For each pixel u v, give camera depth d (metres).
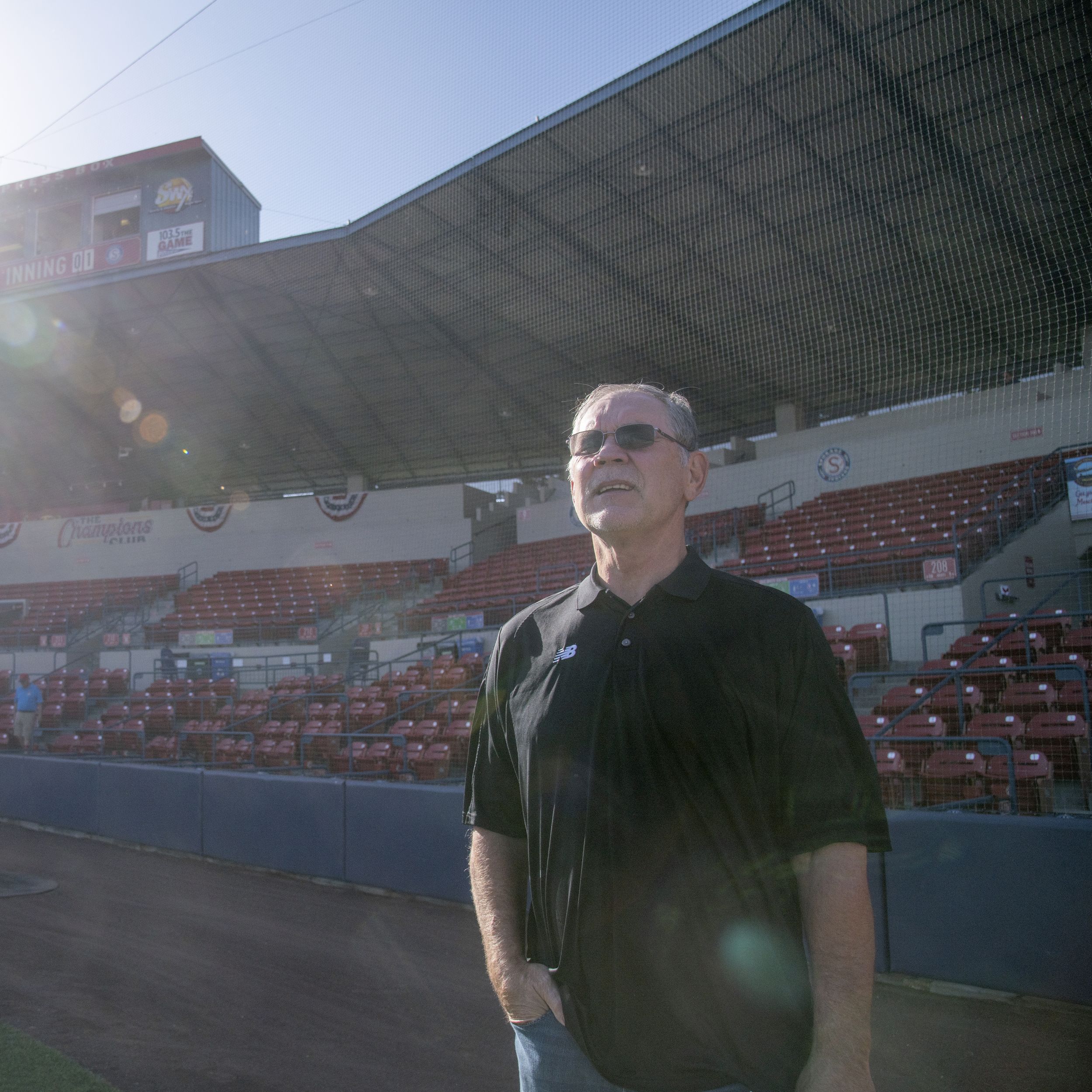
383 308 17.06
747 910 1.26
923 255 13.67
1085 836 4.11
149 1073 3.55
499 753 1.60
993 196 12.56
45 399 21.38
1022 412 14.81
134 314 17.95
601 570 1.57
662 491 1.51
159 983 4.65
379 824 6.82
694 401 18.48
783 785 1.31
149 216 18.27
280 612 19.55
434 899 6.41
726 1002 1.24
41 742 15.44
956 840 4.45
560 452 21.78
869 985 1.22
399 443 22.33
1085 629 8.80
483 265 15.57
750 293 15.11
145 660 19.12
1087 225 12.67
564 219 14.31
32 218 19.56
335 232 15.21
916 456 15.88
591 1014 1.31
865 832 1.25
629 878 1.30
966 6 10.31
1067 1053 3.61
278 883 7.11
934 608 10.59
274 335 18.33
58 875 7.45
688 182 13.30
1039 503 12.77
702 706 1.31
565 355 17.70
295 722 11.70
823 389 17.39
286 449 23.14
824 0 10.57
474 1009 4.24
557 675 1.46
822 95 11.69
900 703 8.38
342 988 4.56
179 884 7.07
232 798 8.01
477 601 16.38
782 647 1.33
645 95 12.11
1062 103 11.17
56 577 24.17
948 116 11.62
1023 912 4.23
